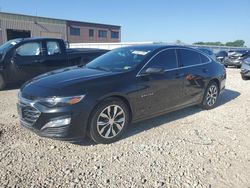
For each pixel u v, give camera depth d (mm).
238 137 4605
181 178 3287
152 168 3500
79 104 3807
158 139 4426
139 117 4637
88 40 58094
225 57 21016
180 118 5574
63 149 3986
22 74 8562
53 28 50438
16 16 44719
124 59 4996
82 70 4785
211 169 3512
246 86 9781
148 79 4625
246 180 3287
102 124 4094
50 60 8992
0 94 7766
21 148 3980
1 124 4938
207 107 6223
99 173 3359
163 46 5273
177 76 5188
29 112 3969
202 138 4520
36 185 3078
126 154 3867
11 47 8438
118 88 4176
